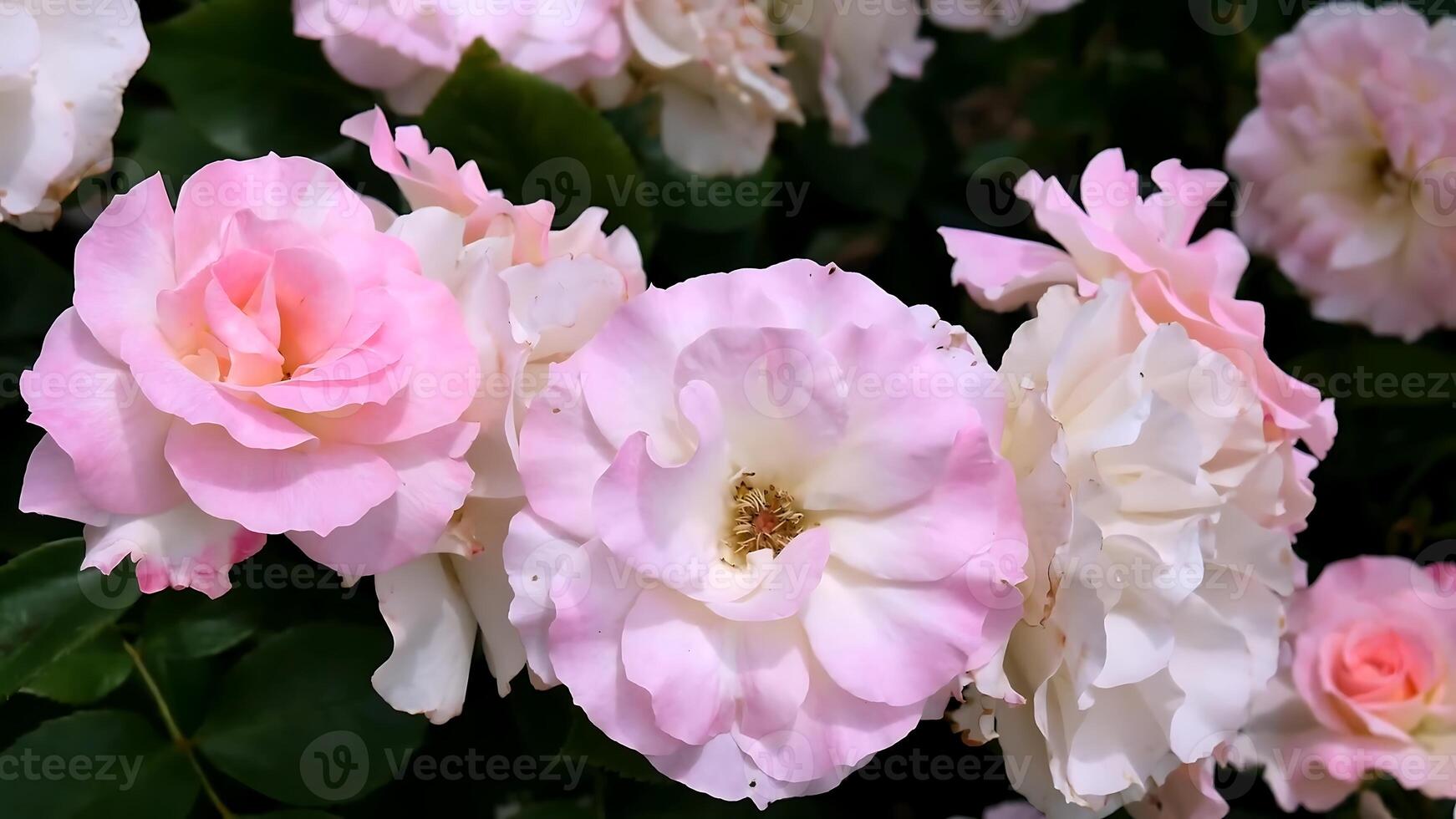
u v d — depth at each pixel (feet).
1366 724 2.10
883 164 2.37
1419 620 2.13
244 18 2.06
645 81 2.12
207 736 1.88
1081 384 1.85
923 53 2.31
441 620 1.79
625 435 1.76
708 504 1.79
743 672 1.76
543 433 1.75
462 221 1.81
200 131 2.07
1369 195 2.21
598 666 1.75
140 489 1.71
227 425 1.69
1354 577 2.15
